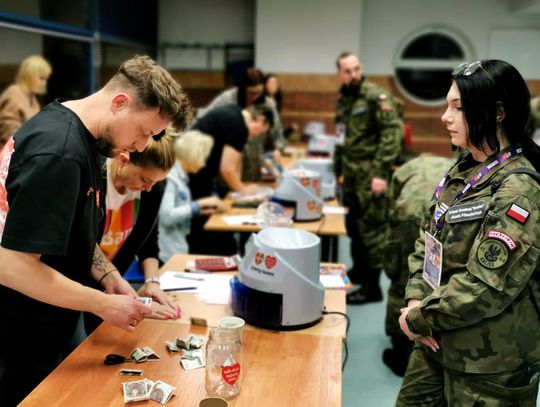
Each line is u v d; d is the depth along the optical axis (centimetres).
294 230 196
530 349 150
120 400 141
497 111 147
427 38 814
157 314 188
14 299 156
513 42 798
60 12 562
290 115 820
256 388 148
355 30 789
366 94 406
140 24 790
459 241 154
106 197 191
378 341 346
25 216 132
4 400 162
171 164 188
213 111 372
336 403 142
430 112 829
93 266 186
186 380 150
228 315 193
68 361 159
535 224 140
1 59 477
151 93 141
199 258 251
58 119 141
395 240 272
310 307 183
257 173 459
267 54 809
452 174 165
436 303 151
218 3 852
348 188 426
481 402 154
